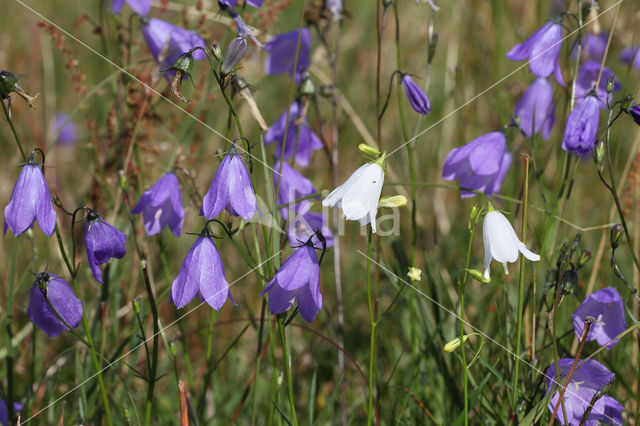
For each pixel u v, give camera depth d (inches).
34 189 27.0
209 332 29.5
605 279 30.9
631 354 30.9
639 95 33.5
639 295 29.8
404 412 30.0
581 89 30.8
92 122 33.0
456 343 27.0
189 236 34.5
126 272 32.6
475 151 29.2
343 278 34.9
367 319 33.8
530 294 29.3
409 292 30.7
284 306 27.0
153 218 29.2
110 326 31.2
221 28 36.7
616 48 35.3
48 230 27.1
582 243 32.9
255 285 34.1
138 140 32.5
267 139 31.9
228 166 26.9
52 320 27.8
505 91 35.3
